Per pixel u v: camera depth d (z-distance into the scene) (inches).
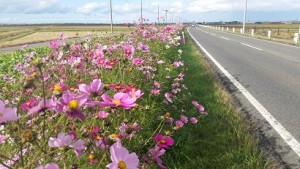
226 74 398.9
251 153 161.6
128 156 57.4
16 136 66.2
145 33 412.2
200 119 208.8
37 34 2237.9
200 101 255.3
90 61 182.1
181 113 214.4
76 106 62.7
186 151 162.6
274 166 148.3
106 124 92.1
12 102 130.5
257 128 200.5
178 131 179.6
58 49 192.2
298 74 402.9
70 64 177.5
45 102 63.6
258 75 392.8
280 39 1241.4
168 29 463.8
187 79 343.0
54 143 59.7
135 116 154.9
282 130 197.2
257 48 804.6
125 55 155.1
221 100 261.4
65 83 154.6
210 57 590.2
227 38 1330.0
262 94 290.5
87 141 79.9
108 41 381.4
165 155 156.1
